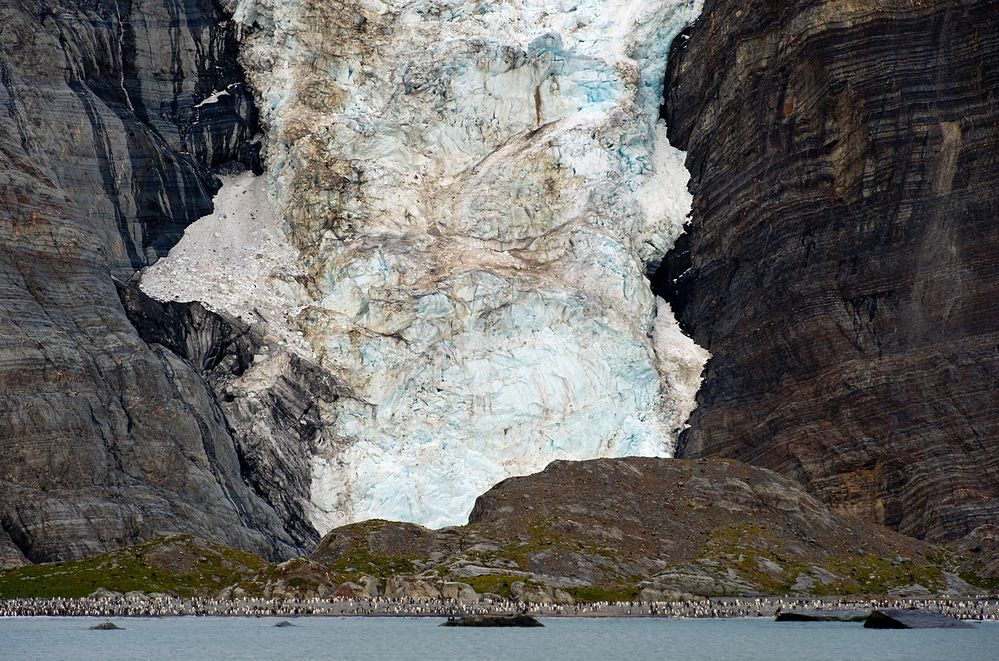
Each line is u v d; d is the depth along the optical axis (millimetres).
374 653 159625
